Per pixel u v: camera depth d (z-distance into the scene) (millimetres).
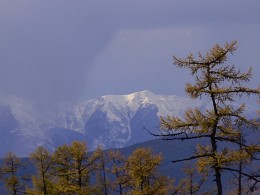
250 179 50375
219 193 48594
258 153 48875
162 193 81375
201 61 49812
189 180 79250
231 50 49344
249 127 48469
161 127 48344
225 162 48781
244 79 48938
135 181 84750
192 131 48188
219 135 48938
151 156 84062
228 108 48531
